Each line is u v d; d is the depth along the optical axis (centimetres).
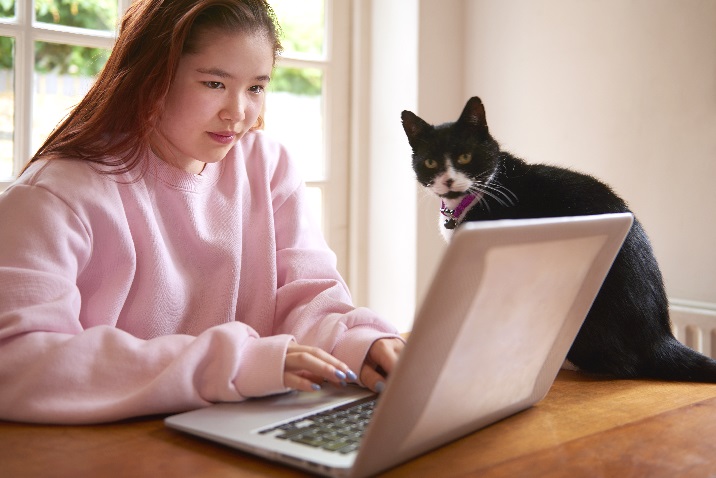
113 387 76
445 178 138
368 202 199
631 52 167
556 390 93
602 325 103
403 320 190
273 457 63
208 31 89
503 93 191
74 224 87
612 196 123
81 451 67
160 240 97
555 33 180
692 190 159
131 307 96
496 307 64
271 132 188
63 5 153
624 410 84
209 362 79
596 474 64
